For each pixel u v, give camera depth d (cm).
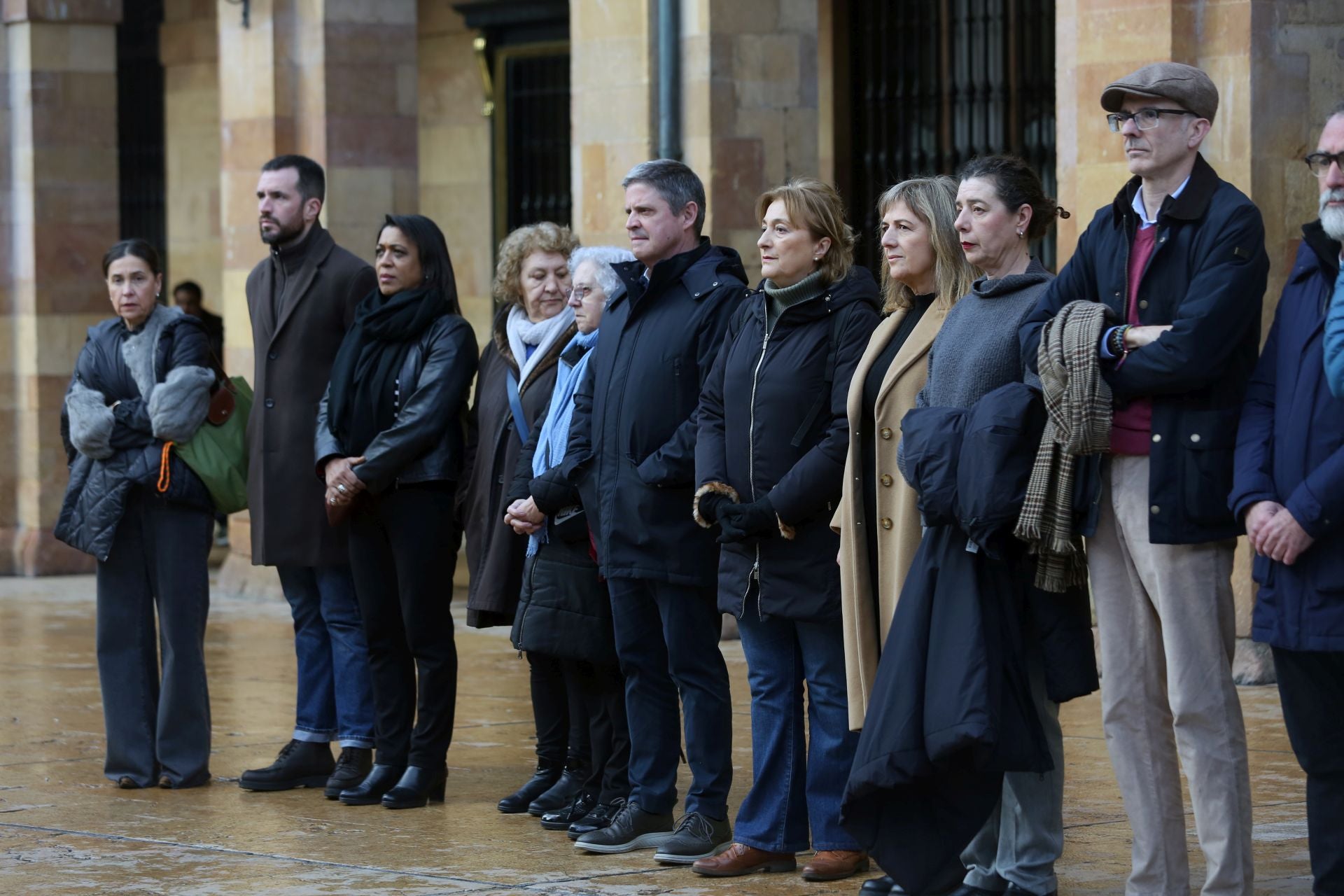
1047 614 726
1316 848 700
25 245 2195
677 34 1606
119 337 1067
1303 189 1297
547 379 969
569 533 905
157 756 1066
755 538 814
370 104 1900
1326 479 661
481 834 927
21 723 1273
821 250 816
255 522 1058
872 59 2028
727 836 868
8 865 873
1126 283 710
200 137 2658
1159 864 718
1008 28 1934
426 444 973
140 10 2706
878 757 715
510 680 1438
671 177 884
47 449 2202
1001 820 769
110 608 1063
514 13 2331
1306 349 680
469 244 2430
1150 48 1298
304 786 1055
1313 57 1295
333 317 1057
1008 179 752
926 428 725
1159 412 694
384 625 1002
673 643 866
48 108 2188
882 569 773
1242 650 1300
